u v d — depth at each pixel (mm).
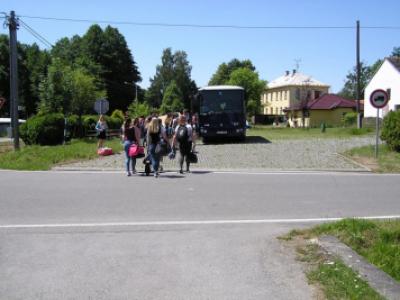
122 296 4945
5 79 70500
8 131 47094
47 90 38344
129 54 80750
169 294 5000
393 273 5793
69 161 18375
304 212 9336
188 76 118812
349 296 4738
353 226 7316
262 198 10844
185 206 9859
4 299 4859
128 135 14742
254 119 87875
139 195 11125
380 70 52125
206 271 5723
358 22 39344
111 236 7395
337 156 19812
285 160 18656
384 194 11477
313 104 75250
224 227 8023
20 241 7086
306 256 6250
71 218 8688
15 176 14523
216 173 15297
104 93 59375
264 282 5340
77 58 72875
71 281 5379
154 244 6922
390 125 20516
